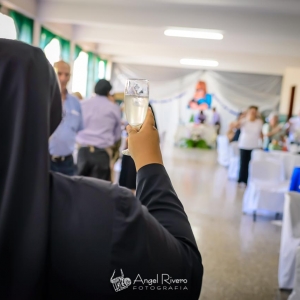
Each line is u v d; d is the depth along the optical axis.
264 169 5.14
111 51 9.63
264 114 13.14
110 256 0.62
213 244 3.86
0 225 0.57
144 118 0.87
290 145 6.56
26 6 5.20
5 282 0.58
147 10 5.45
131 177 2.78
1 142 0.58
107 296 0.62
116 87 13.10
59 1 5.46
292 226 2.97
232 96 13.31
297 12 5.08
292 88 10.66
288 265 2.93
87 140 4.04
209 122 13.52
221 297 2.78
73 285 0.62
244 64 10.30
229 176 7.79
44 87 0.61
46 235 0.59
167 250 0.66
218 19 5.38
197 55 9.66
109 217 0.63
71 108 3.22
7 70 0.59
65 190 0.64
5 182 0.58
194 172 8.19
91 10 5.50
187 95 13.49
